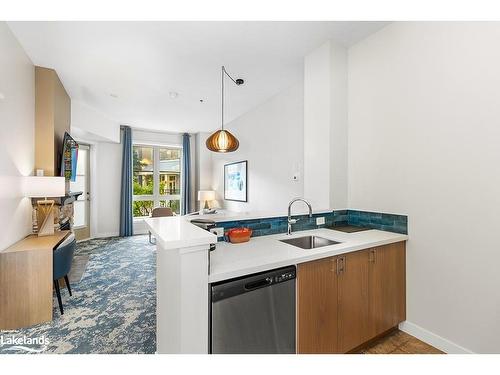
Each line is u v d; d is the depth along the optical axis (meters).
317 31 2.25
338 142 2.46
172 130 6.27
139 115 4.93
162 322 1.50
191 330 1.10
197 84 3.43
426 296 1.90
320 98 2.49
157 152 6.50
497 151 1.53
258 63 2.84
